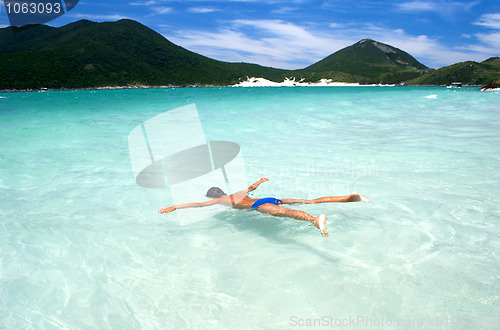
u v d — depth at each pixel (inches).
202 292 83.9
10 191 156.7
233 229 120.6
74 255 101.0
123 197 152.3
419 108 568.4
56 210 135.3
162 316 75.5
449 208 132.0
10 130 304.2
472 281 85.0
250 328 71.1
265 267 94.2
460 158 213.6
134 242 109.6
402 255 98.3
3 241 107.7
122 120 400.5
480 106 611.8
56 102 738.8
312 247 105.0
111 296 82.7
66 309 78.0
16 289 84.3
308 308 76.8
